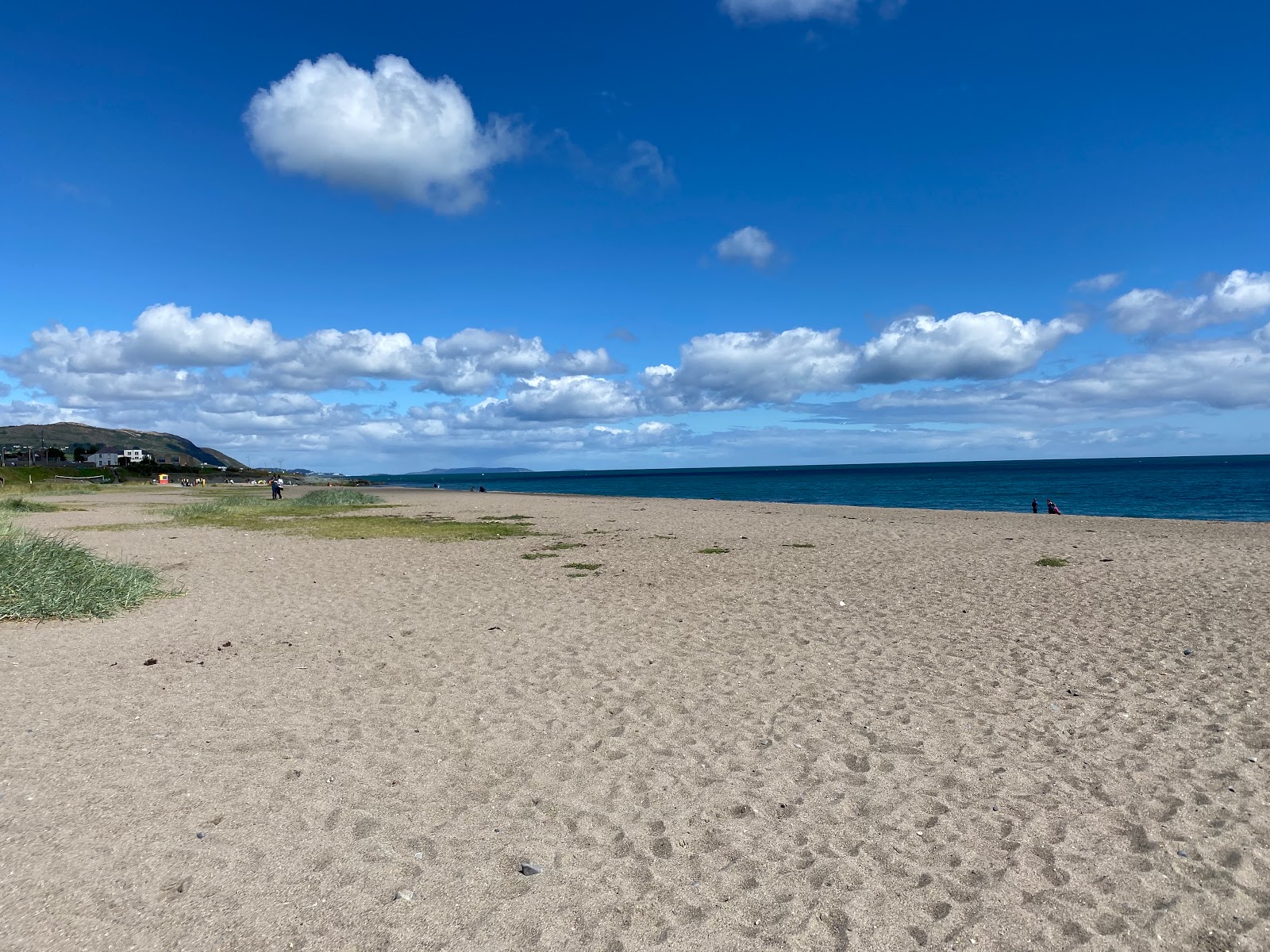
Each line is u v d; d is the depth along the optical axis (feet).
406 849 12.17
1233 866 11.45
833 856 11.93
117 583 34.04
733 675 22.08
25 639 26.94
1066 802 13.66
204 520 84.02
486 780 14.90
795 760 15.84
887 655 24.11
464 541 60.44
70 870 11.34
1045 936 9.87
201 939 9.78
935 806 13.65
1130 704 18.89
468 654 24.71
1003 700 19.54
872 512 97.50
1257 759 15.31
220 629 28.58
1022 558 46.32
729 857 11.94
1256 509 124.57
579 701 19.80
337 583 39.45
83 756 15.89
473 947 9.66
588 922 10.23
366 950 9.57
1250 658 22.85
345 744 16.75
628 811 13.56
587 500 137.59
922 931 10.00
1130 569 40.91
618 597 34.88
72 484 229.66
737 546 54.95
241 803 13.75
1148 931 9.97
